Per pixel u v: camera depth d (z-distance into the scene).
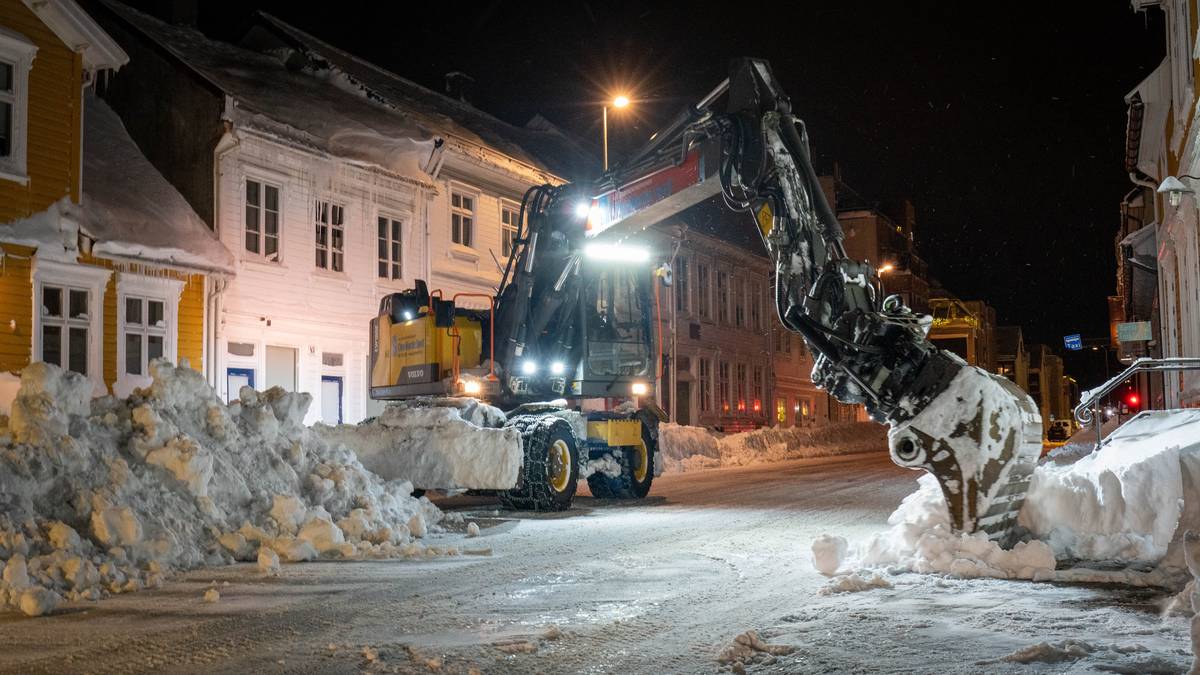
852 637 6.08
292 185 21.91
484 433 13.08
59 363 17.06
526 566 8.96
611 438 15.20
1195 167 16.27
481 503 15.85
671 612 6.95
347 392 23.11
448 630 6.43
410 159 24.75
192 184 20.66
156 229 18.77
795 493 16.47
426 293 16.05
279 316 21.45
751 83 10.66
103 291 17.78
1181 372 20.28
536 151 32.34
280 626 6.56
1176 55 19.11
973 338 71.44
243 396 11.31
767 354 45.50
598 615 6.86
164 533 8.72
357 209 23.48
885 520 12.34
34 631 6.43
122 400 10.24
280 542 9.34
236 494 9.86
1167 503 8.12
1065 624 6.29
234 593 7.70
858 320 8.73
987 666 5.36
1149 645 5.70
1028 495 8.57
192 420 10.39
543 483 13.36
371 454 13.21
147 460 9.46
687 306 38.41
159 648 6.00
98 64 18.12
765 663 5.56
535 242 14.90
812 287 9.55
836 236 9.70
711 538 10.77
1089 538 8.52
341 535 9.71
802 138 10.39
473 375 14.73
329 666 5.57
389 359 16.12
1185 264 20.05
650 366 16.44
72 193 17.61
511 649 5.89
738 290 43.31
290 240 21.83
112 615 6.90
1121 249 34.31
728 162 10.84
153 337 18.86
